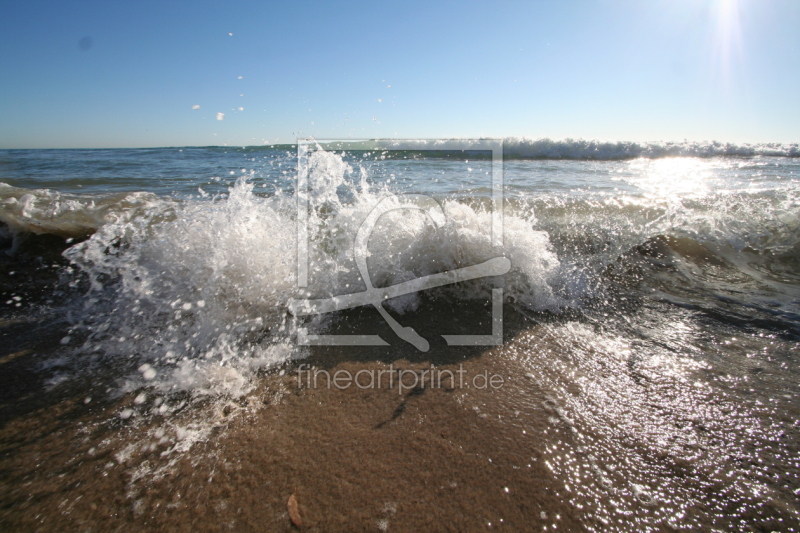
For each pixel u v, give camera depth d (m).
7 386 1.36
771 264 2.38
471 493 0.98
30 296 1.95
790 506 0.93
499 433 1.17
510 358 1.56
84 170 6.56
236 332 1.69
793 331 1.71
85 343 1.62
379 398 1.33
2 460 1.06
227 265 1.96
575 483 1.00
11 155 12.10
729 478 1.01
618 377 1.43
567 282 2.18
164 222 2.31
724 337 1.68
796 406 1.26
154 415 1.24
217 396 1.33
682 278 2.25
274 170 5.79
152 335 1.66
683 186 4.58
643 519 0.91
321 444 1.13
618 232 2.78
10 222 2.50
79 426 1.19
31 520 0.90
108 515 0.92
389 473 1.04
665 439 1.14
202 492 0.98
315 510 0.94
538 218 3.03
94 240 2.18
